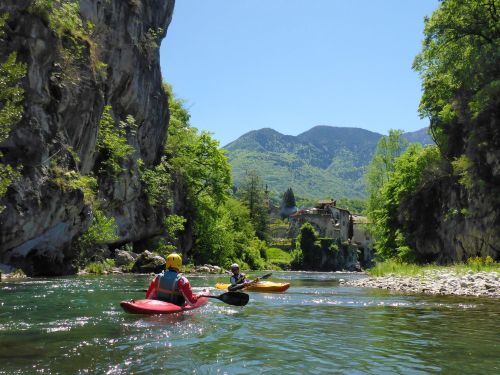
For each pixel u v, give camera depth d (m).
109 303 9.78
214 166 42.84
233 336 6.33
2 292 11.88
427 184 33.53
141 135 34.53
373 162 47.88
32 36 18.91
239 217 58.66
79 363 4.67
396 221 39.03
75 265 22.84
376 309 9.99
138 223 32.00
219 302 10.81
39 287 13.59
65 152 20.72
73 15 22.19
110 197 28.59
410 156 39.59
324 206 103.06
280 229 111.25
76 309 8.78
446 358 5.25
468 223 27.22
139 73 33.19
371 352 5.52
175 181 38.69
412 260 34.47
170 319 7.77
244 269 48.97
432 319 8.45
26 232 18.11
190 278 23.30
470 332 7.03
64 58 21.02
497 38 27.67
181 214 39.25
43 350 5.25
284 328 7.18
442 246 31.31
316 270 83.81
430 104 36.25
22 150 18.08
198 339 6.04
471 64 27.30
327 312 9.38
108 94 30.28
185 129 44.62
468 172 26.64
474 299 12.26
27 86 18.48
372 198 47.06
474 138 26.50
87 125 23.08
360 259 102.06
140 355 5.06
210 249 42.03
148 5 36.84
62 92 20.56
